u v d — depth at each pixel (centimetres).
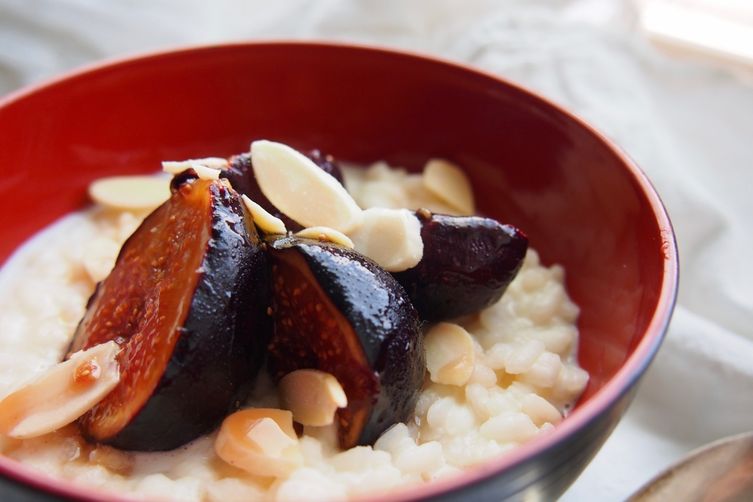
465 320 24
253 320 20
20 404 20
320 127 28
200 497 20
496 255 23
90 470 20
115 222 26
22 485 18
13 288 25
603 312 23
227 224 20
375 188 26
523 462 18
